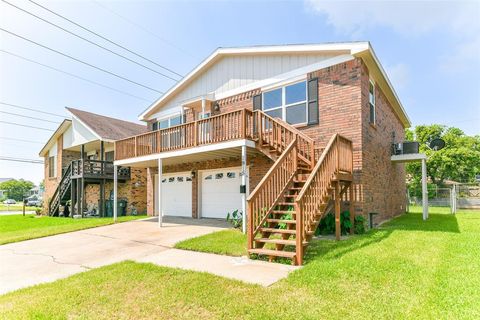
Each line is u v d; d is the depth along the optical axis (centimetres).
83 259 641
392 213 1280
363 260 502
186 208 1340
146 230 979
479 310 312
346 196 861
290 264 519
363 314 310
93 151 2166
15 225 1336
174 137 1066
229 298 365
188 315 326
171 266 526
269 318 309
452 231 815
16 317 337
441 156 2789
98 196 1906
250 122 877
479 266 466
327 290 378
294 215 669
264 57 1098
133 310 345
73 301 378
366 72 930
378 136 1066
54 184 2192
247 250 586
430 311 312
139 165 1402
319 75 948
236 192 1157
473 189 2197
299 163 809
